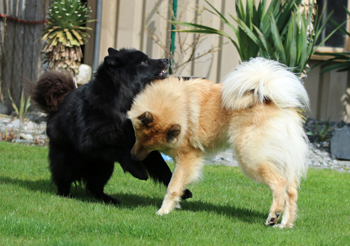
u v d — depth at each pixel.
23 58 13.37
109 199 5.54
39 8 13.25
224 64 11.99
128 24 12.41
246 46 10.06
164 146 4.71
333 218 4.96
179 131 4.46
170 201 4.78
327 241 3.90
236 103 4.42
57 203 4.79
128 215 4.41
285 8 10.16
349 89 12.98
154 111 4.54
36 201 4.80
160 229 3.88
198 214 4.75
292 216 4.45
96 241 3.46
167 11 12.12
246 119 4.41
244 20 10.10
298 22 9.63
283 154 4.26
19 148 8.97
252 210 5.25
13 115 13.02
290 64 9.57
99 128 4.97
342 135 10.26
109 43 12.65
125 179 7.02
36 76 13.48
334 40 13.33
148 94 4.71
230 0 11.72
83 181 5.87
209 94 4.79
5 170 6.81
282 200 4.20
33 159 7.88
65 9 11.02
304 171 4.51
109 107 4.95
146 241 3.59
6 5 12.80
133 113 4.67
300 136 4.41
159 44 11.82
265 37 9.58
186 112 4.64
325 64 13.04
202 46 12.01
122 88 5.04
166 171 5.36
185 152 4.82
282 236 3.94
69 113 5.32
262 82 4.27
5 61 12.95
